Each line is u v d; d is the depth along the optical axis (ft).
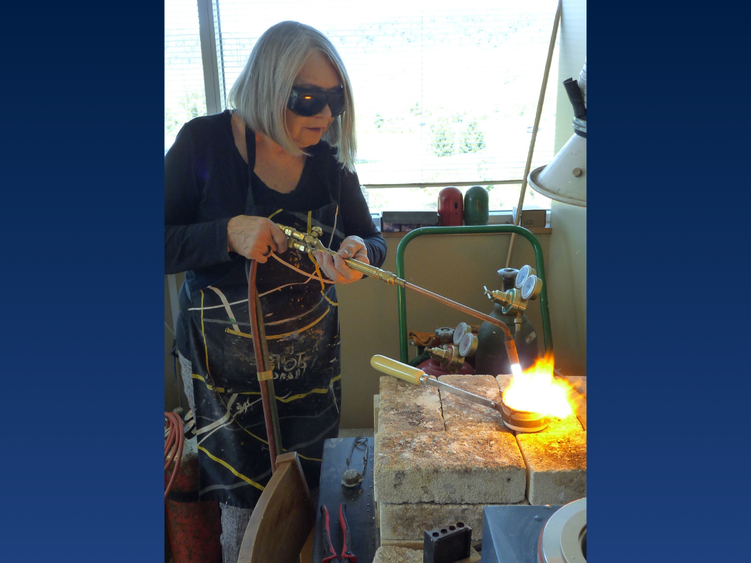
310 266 4.10
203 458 4.45
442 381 3.75
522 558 1.92
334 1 7.28
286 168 4.04
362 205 4.60
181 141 3.86
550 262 7.64
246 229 3.51
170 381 7.02
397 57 7.52
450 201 7.41
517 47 7.47
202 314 4.15
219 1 7.14
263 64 3.60
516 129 7.79
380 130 7.81
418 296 7.80
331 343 4.66
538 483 2.70
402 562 2.69
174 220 3.92
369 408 8.13
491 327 5.37
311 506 3.35
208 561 5.11
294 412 4.45
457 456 2.87
